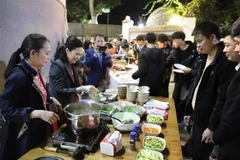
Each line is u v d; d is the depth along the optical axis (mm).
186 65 3066
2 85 1747
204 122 1873
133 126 1536
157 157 1205
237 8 6094
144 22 12375
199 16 6254
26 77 1362
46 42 1403
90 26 14070
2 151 1431
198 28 1790
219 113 1566
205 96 1829
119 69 4289
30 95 1401
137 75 2879
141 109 1855
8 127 1414
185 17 5785
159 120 1701
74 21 14812
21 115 1292
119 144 1291
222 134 1287
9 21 1816
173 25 6621
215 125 1592
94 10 14656
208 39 1751
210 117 1661
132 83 3203
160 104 2113
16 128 1430
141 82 2938
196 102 1924
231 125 1228
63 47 1939
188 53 3203
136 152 1298
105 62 3240
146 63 2824
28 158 1196
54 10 3035
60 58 1945
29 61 1406
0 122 1593
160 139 1416
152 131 1544
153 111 1884
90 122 1324
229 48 1373
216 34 1749
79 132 1326
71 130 1354
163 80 3141
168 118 1850
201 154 1937
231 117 1227
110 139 1270
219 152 1361
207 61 1928
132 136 1318
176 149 1349
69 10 14258
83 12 14836
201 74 2037
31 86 1399
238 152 1240
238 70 1279
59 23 3359
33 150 1283
